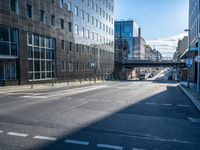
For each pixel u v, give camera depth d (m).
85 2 49.75
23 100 14.05
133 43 110.50
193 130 7.29
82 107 11.43
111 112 10.16
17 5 27.62
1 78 25.84
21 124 7.76
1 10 25.06
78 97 15.92
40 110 10.44
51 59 35.84
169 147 5.66
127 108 11.35
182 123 8.23
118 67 79.12
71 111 10.27
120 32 109.12
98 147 5.58
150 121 8.48
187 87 26.34
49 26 34.66
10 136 6.39
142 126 7.68
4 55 25.38
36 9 31.33
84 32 49.38
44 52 33.72
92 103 12.95
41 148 5.46
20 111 10.16
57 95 17.20
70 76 42.38
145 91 22.42
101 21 61.66
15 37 27.58
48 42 34.94
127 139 6.24
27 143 5.81
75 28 44.72
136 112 10.28
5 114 9.45
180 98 16.27
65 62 40.25
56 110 10.48
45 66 33.97
